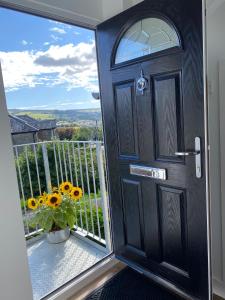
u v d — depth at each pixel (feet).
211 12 4.50
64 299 5.80
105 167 7.20
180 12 4.52
